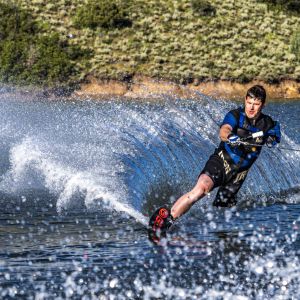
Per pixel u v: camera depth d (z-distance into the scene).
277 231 26.80
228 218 29.34
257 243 24.86
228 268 21.73
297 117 91.25
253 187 36.50
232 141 25.50
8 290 19.33
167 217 25.19
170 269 21.56
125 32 146.12
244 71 139.38
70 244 24.45
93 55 136.62
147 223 27.97
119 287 19.75
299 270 21.56
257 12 162.88
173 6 158.00
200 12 156.75
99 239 25.20
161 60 138.38
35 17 144.62
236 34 152.12
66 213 29.31
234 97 131.88
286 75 140.50
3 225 27.19
